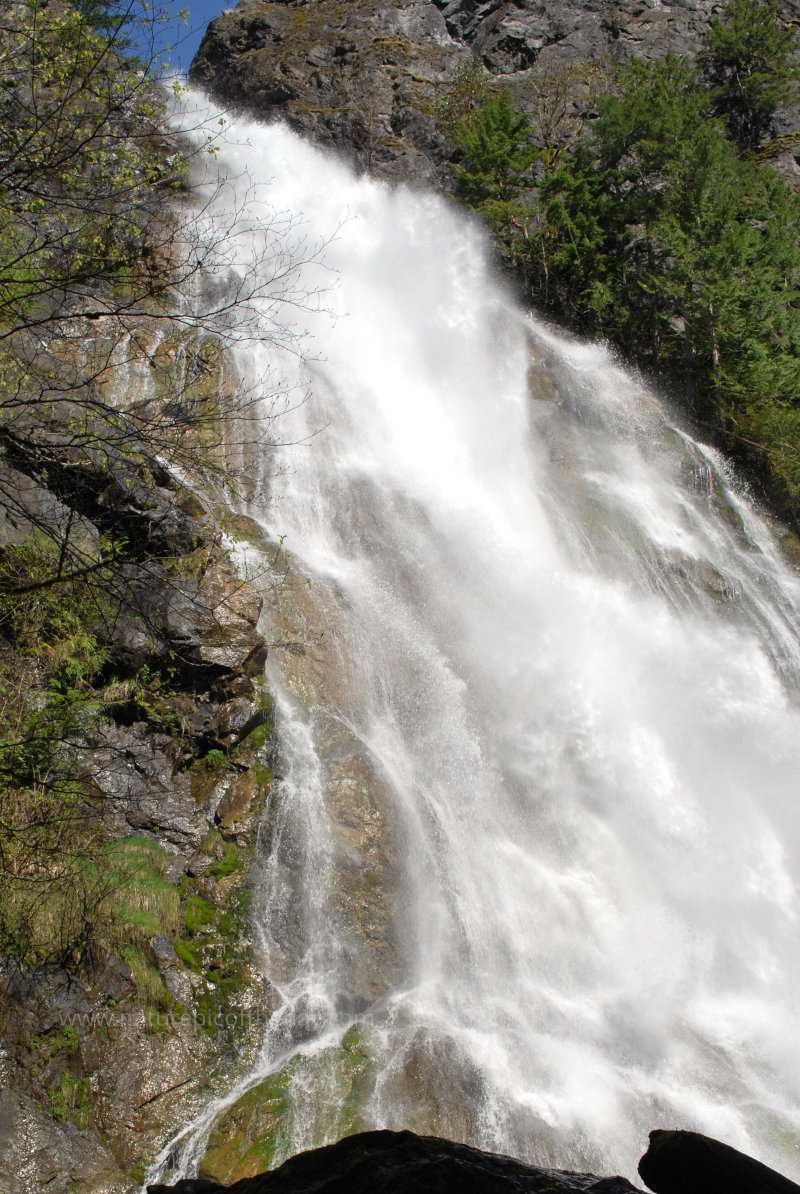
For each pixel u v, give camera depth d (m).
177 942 10.18
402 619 15.41
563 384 23.86
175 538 13.38
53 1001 9.02
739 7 36.50
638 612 17.34
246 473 17.28
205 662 12.27
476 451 20.94
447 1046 9.92
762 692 16.95
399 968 10.71
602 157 28.50
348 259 25.27
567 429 22.62
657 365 26.31
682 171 26.86
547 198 27.81
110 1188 8.27
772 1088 10.13
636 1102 9.72
